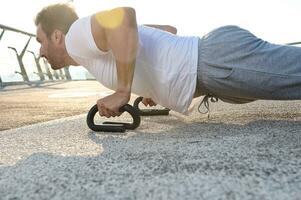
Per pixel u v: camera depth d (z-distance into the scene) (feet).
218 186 3.04
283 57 5.98
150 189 3.10
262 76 6.04
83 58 6.58
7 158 4.81
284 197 2.75
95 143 5.61
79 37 6.22
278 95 6.25
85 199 2.99
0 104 15.80
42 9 6.81
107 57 6.53
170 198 2.87
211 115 8.73
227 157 3.98
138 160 4.14
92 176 3.60
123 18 5.88
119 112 6.42
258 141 4.84
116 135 6.36
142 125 7.54
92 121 6.77
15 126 9.16
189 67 6.47
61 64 7.18
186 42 6.64
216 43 6.28
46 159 4.53
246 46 6.08
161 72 6.55
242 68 6.11
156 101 7.25
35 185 3.43
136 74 6.77
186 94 6.67
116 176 3.55
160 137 5.88
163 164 3.86
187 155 4.21
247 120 7.36
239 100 7.18
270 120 7.07
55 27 6.73
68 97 19.90
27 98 19.60
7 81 36.96
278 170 3.38
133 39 5.98
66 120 9.28
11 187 3.42
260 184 3.03
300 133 5.34
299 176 3.18
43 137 6.51
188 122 7.72
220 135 5.65
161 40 6.66
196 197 2.84
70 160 4.39
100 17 5.96
